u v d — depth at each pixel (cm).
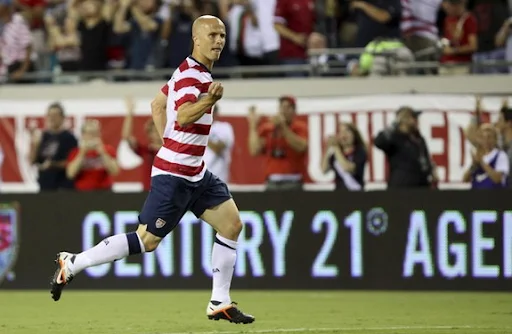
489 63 5428
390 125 5144
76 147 5431
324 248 4916
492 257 4788
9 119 5747
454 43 5816
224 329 3434
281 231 4944
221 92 2867
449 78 5534
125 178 5597
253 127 5234
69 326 3572
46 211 5116
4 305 4403
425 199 4844
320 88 5647
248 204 4975
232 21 5962
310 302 4431
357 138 5228
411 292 4841
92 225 5069
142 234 3100
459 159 5284
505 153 5134
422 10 5797
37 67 6469
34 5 6500
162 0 6156
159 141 5247
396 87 5575
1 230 5159
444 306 4234
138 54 6100
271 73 5916
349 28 6066
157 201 3062
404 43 5806
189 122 2938
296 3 5872
